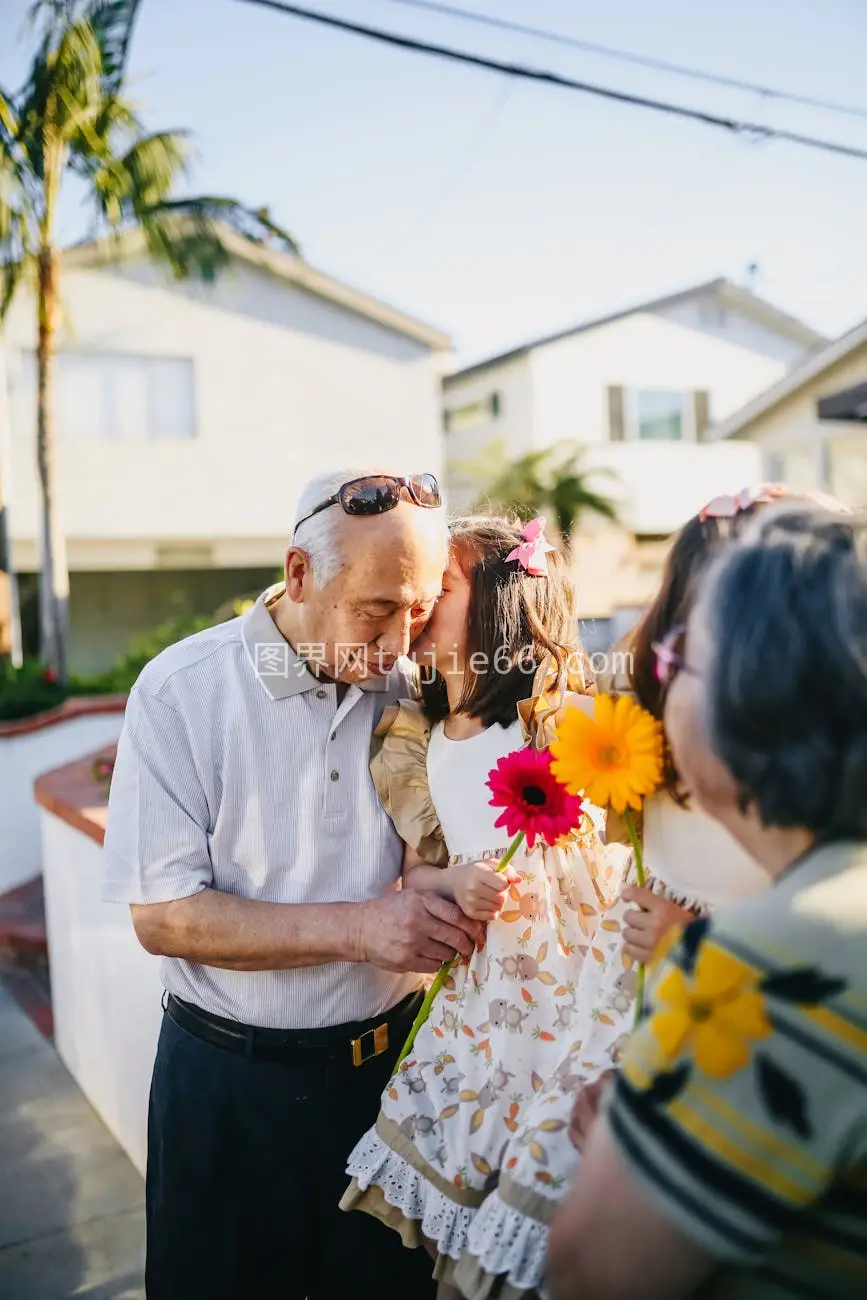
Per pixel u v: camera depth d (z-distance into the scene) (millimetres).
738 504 1142
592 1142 834
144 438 16000
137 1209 2869
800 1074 743
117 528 15977
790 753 809
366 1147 1465
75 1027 3510
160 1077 1793
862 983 751
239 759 1696
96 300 15539
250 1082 1708
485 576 1562
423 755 1666
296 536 1620
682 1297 784
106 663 18016
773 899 810
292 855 1720
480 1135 1360
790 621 810
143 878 1679
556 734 1390
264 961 1638
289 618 1711
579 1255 807
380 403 17047
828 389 14531
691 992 790
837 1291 790
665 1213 754
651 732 1173
